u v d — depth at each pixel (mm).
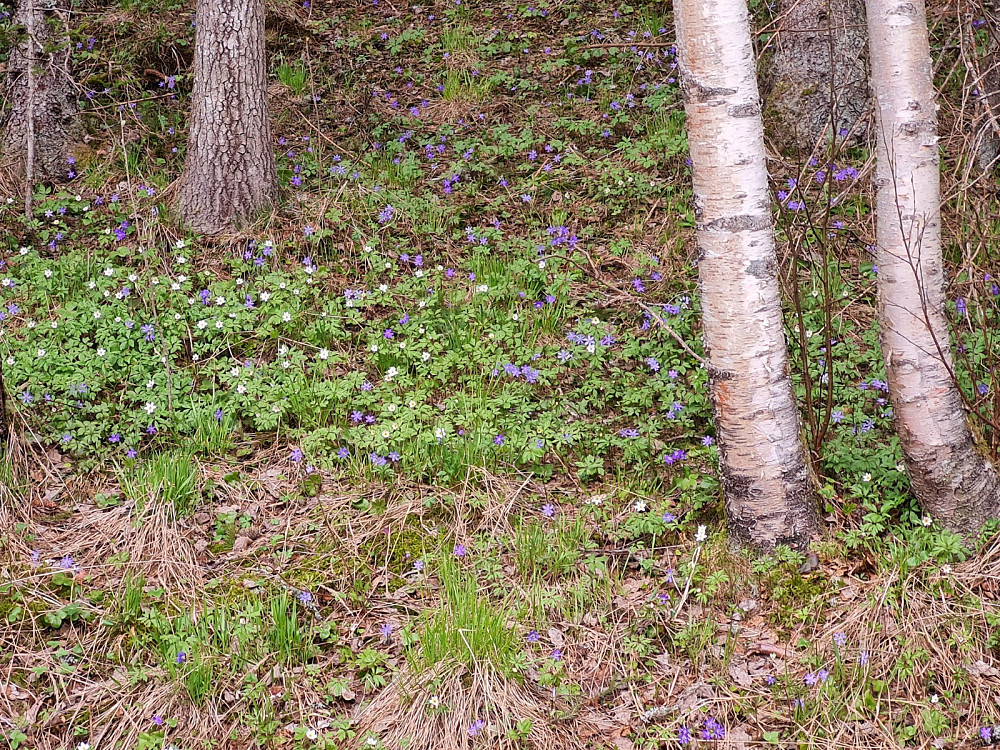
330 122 8188
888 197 3943
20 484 4629
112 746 3588
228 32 6551
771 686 3795
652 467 4934
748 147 3775
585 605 4191
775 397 4012
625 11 9391
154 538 4391
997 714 3607
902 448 4195
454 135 8023
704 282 3967
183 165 7465
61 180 7332
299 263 6551
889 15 3789
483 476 4805
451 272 6504
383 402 5285
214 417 5102
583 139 7836
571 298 6246
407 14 9898
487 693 3719
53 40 7340
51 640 3955
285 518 4672
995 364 4840
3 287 6094
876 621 3900
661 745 3629
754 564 4148
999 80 6680
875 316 5805
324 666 3916
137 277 6078
